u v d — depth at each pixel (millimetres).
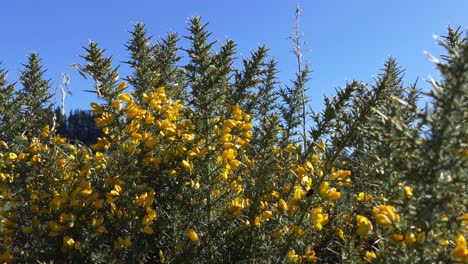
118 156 3418
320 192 2865
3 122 4547
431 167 1821
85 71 3559
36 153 3695
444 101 1770
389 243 2041
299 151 3514
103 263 3111
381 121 2143
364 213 3225
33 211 3361
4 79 4516
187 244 3178
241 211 3289
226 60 3527
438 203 1823
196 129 3559
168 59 5020
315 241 3480
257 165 3723
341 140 2930
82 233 3146
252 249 3141
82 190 3258
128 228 3123
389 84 2834
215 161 3477
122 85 3580
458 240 1962
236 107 3615
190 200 3355
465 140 1787
